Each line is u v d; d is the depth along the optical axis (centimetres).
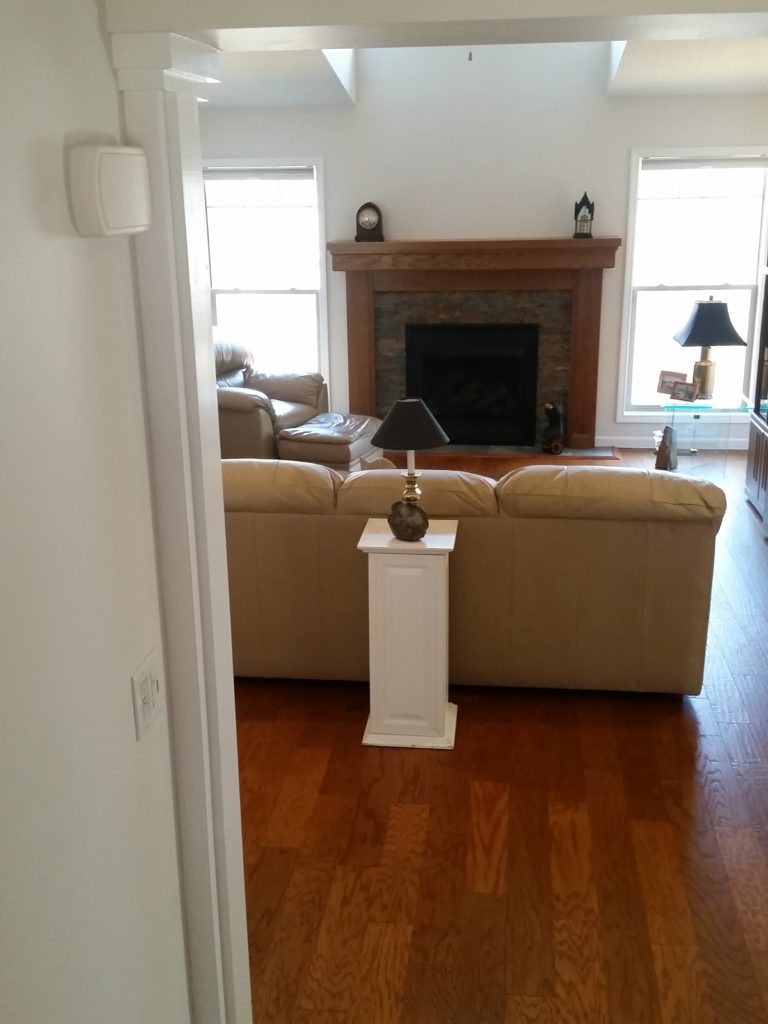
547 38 149
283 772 315
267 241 717
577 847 277
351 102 667
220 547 164
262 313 733
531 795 302
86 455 126
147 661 150
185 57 137
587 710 352
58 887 122
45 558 116
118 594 138
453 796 302
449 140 679
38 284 112
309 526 343
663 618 341
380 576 316
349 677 361
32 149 110
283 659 361
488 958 237
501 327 704
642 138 666
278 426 586
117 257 134
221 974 180
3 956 109
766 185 678
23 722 112
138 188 130
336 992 227
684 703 356
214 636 162
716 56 536
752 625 419
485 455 713
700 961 235
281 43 145
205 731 164
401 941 243
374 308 711
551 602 343
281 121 686
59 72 116
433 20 135
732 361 711
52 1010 121
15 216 107
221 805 171
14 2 106
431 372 723
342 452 570
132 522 142
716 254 694
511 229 691
